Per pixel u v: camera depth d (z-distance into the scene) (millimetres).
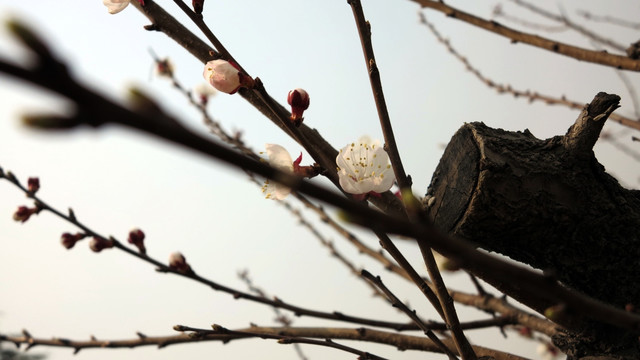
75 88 67
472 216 263
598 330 276
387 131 229
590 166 261
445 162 287
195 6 241
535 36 356
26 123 66
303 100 245
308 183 93
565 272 274
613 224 261
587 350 281
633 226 261
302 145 238
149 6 289
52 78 66
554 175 258
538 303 274
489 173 257
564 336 292
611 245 263
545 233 264
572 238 264
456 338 240
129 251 315
